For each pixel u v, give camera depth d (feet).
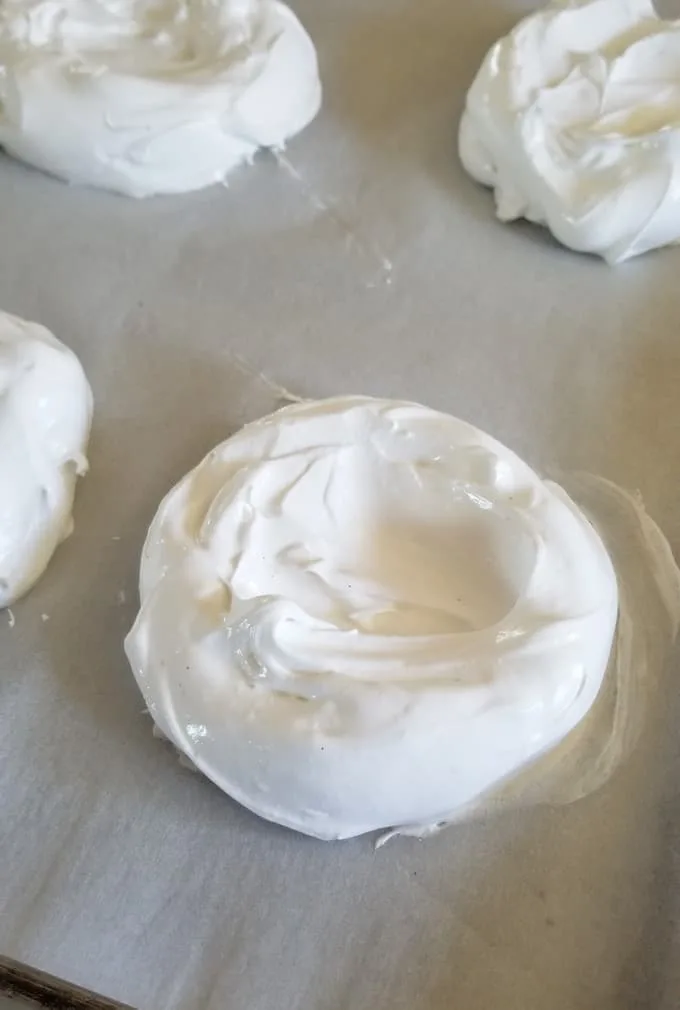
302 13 1.29
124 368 1.04
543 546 0.85
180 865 0.82
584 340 1.06
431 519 0.90
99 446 1.00
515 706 0.80
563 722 0.82
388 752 0.79
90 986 0.78
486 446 0.91
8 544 0.90
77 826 0.83
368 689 0.80
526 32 1.15
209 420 1.01
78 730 0.87
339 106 1.21
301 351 1.05
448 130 1.20
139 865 0.82
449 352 1.05
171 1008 0.78
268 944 0.80
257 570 0.87
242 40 1.15
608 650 0.85
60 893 0.81
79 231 1.11
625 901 0.81
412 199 1.15
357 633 0.83
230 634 0.82
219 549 0.87
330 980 0.79
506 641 0.82
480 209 1.14
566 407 1.02
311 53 1.19
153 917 0.80
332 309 1.08
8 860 0.82
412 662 0.82
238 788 0.82
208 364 1.04
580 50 1.15
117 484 0.98
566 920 0.81
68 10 1.15
